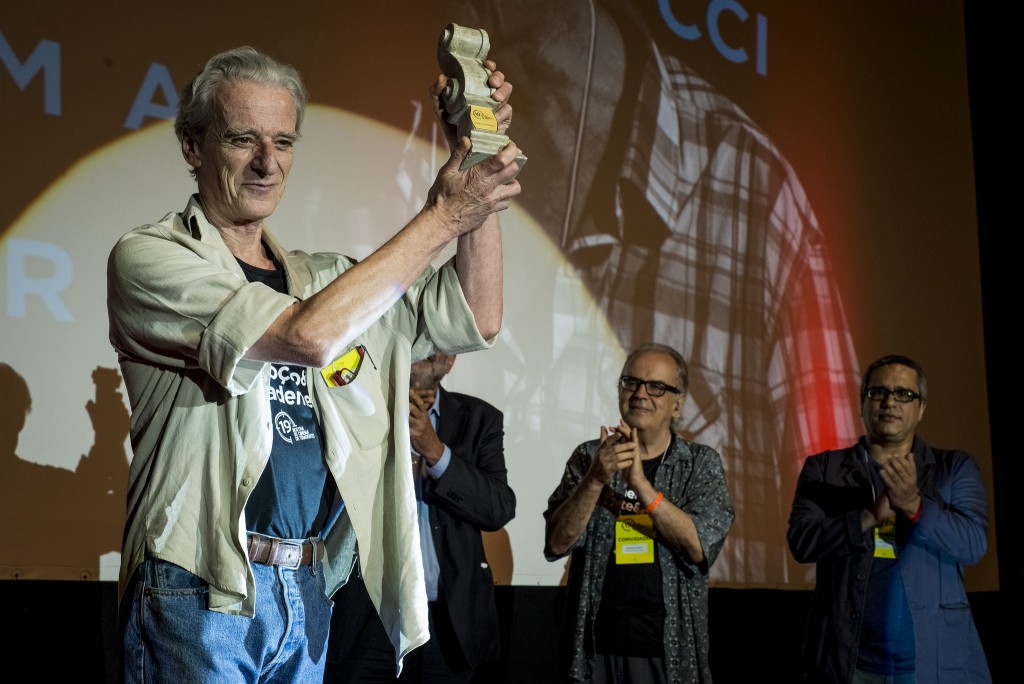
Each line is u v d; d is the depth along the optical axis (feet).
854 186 12.92
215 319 4.04
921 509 9.11
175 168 8.80
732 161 11.92
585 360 10.61
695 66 11.80
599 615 8.73
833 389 12.25
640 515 8.88
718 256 11.62
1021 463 13.24
